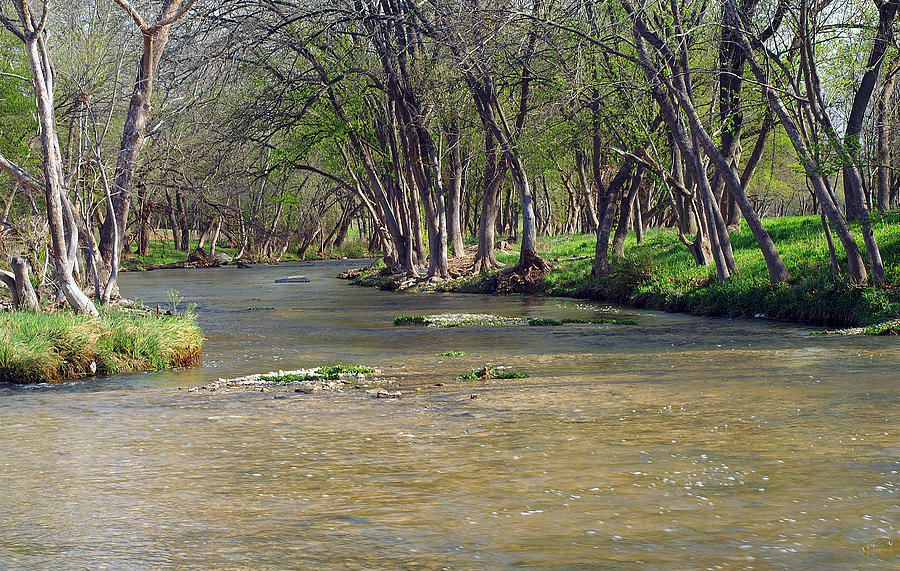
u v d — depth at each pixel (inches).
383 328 964.0
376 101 1620.3
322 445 364.5
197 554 232.5
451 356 697.6
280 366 668.1
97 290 1035.3
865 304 804.0
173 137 1293.1
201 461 342.6
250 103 1320.1
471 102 1582.2
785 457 312.0
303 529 250.4
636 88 985.5
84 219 1059.3
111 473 327.6
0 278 931.3
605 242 1376.7
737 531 234.7
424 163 1664.6
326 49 1337.4
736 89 1111.0
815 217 1409.9
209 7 1195.3
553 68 1146.7
